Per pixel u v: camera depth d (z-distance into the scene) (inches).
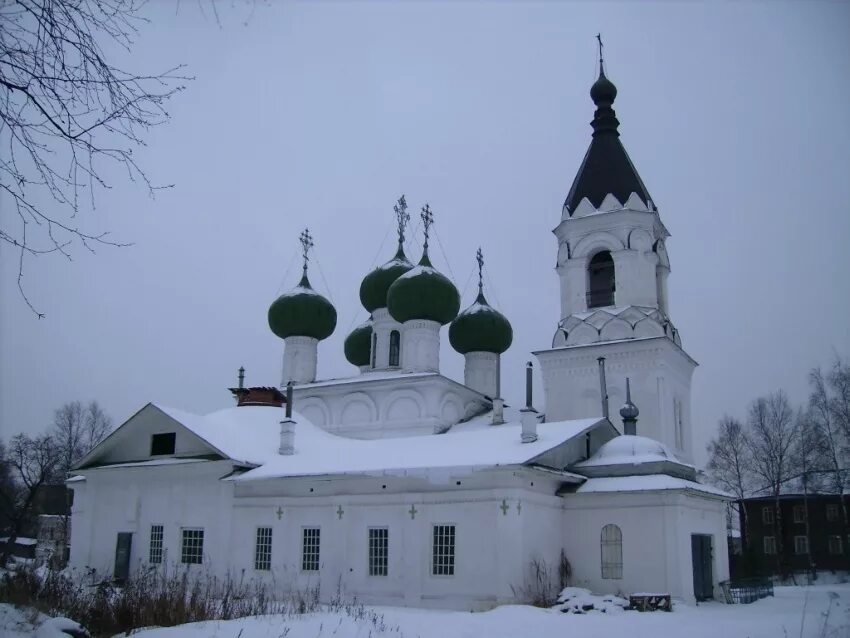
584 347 1494.8
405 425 1539.1
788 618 829.2
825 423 2003.0
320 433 1448.1
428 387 1536.7
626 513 1045.2
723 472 2253.9
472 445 1133.7
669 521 1010.7
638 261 1533.0
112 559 1311.5
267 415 1445.6
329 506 1141.7
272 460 1254.3
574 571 1066.1
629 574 1023.0
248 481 1198.9
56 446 2405.3
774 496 2294.5
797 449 2079.2
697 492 1047.6
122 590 828.6
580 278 1568.7
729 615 877.2
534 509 1029.2
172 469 1289.4
